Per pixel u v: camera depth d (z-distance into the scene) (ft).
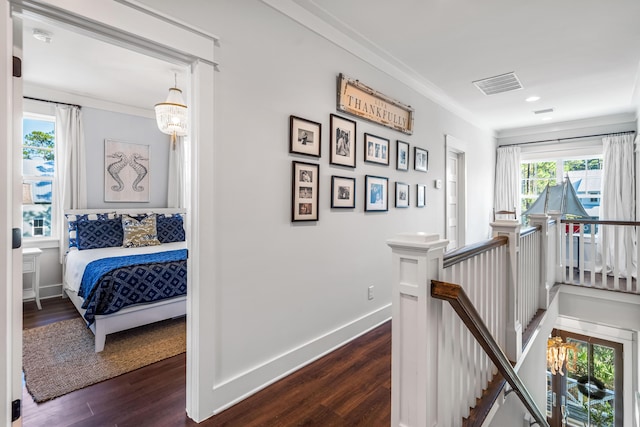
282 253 7.54
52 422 5.87
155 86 12.64
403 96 11.69
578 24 8.49
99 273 9.12
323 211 8.62
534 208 15.67
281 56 7.41
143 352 8.65
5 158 3.92
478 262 5.73
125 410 6.24
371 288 10.36
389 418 6.03
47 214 13.91
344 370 7.79
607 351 16.30
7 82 3.94
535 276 10.16
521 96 14.10
